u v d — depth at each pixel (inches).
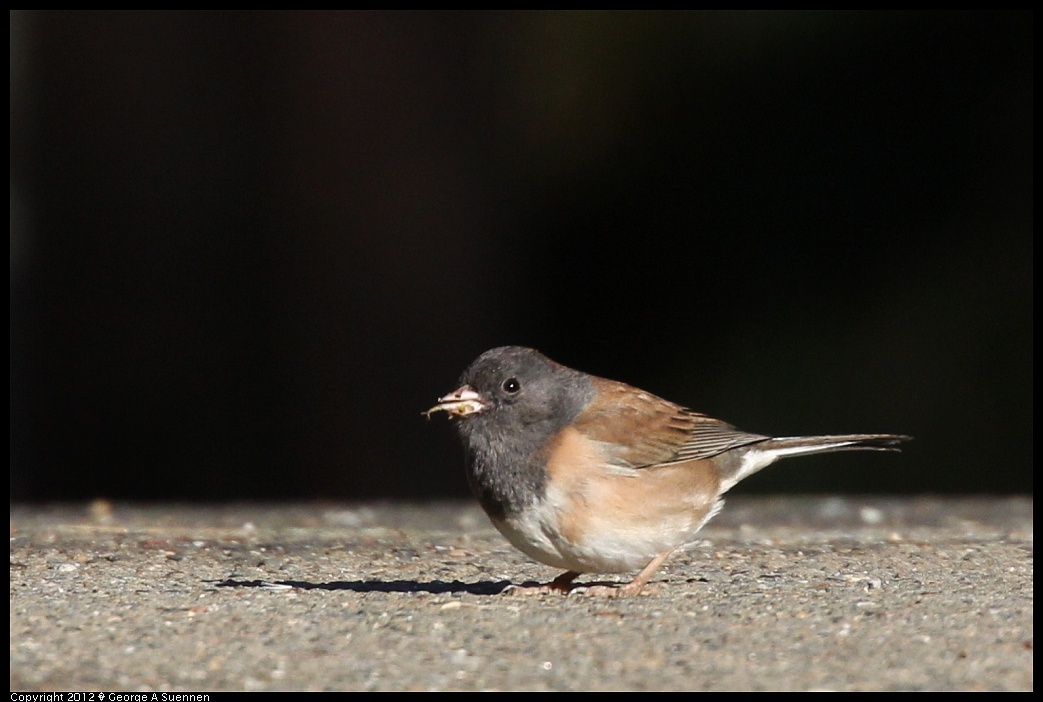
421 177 745.6
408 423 735.7
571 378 284.2
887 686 209.9
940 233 628.4
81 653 232.2
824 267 653.9
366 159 743.1
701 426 294.4
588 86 725.9
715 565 323.3
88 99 722.8
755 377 661.9
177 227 731.4
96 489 714.2
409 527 411.2
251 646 237.0
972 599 275.4
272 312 734.5
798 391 649.0
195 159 735.1
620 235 714.8
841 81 658.2
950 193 628.7
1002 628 247.0
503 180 745.6
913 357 625.9
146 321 724.7
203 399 725.9
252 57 738.2
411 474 732.7
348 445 729.6
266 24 738.2
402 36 745.0
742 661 224.8
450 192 746.8
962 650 230.8
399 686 212.1
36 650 234.5
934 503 505.7
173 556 333.7
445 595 283.4
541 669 221.1
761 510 484.4
